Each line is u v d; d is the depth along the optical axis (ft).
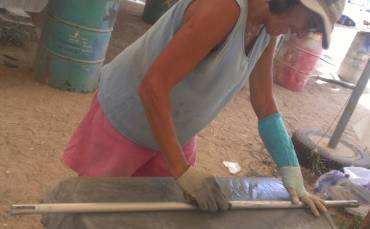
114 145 6.97
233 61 5.77
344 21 42.75
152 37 6.40
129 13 28.43
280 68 23.75
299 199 6.33
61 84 15.65
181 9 5.93
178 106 6.40
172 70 5.21
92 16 14.98
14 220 9.48
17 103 13.97
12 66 16.25
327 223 6.10
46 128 13.12
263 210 5.97
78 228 4.79
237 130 17.10
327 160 15.30
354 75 27.17
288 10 5.27
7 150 11.57
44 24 15.44
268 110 6.74
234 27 5.29
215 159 14.55
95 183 5.48
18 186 10.45
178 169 5.37
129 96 6.63
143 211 5.16
